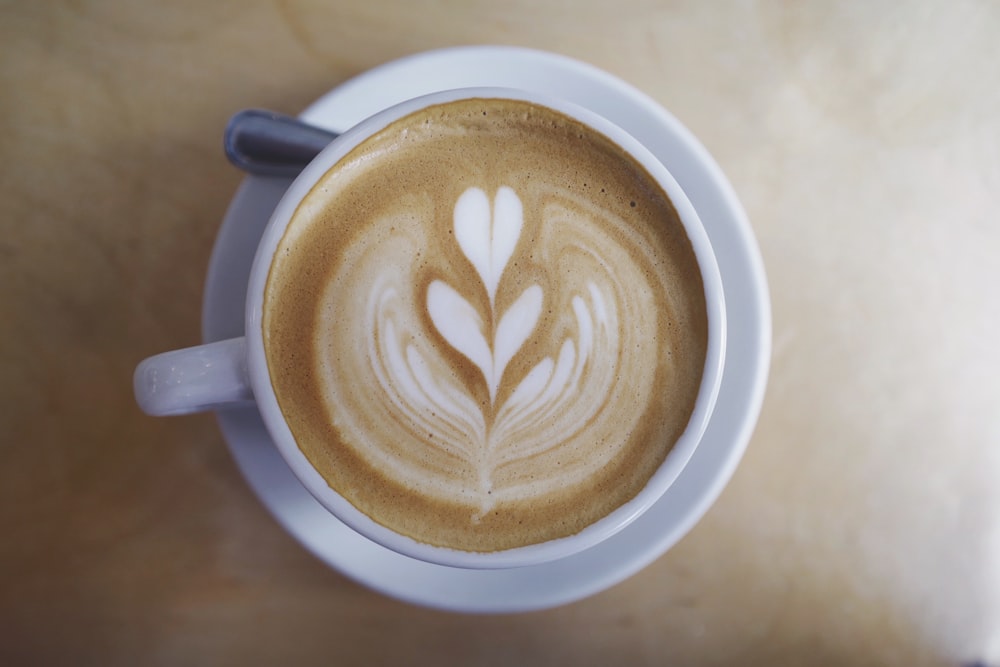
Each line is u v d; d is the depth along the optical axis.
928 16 0.25
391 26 0.25
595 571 0.21
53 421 0.24
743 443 0.21
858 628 0.24
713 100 0.25
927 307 0.25
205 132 0.25
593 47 0.25
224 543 0.24
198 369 0.19
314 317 0.20
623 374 0.20
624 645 0.24
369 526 0.19
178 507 0.24
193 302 0.24
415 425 0.20
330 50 0.24
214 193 0.25
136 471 0.24
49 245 0.24
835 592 0.24
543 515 0.20
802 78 0.25
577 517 0.20
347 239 0.20
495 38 0.25
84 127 0.24
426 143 0.21
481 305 0.20
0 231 0.24
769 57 0.25
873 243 0.25
